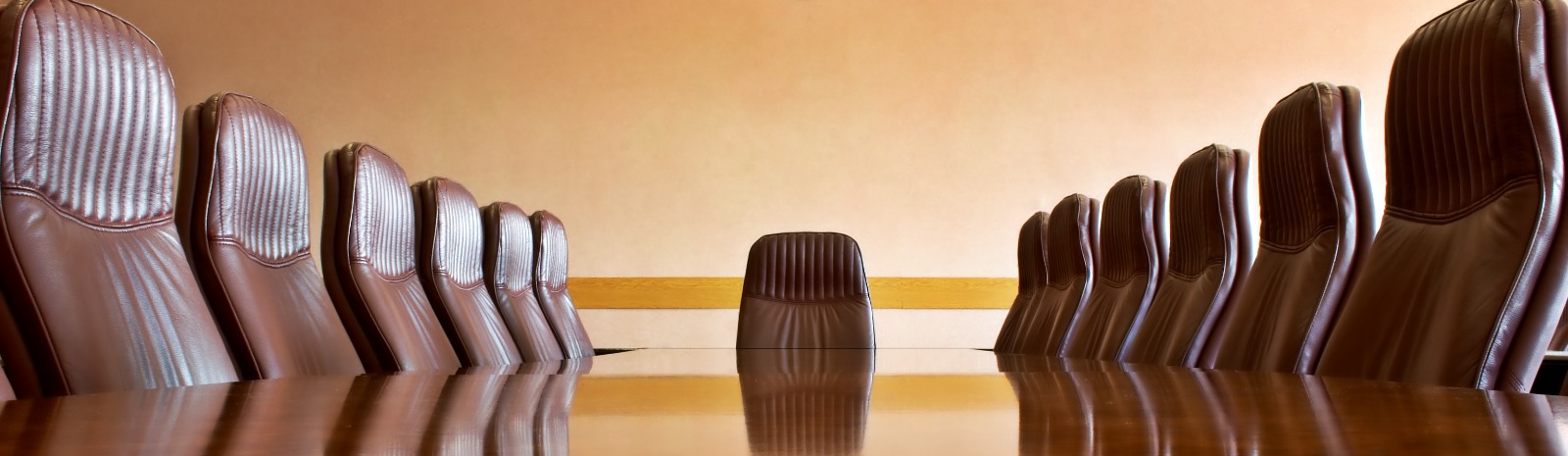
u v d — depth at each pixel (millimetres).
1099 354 2660
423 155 5488
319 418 506
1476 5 1230
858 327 4566
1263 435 415
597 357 2770
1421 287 1243
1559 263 1090
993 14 5609
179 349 1160
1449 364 1119
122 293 1114
